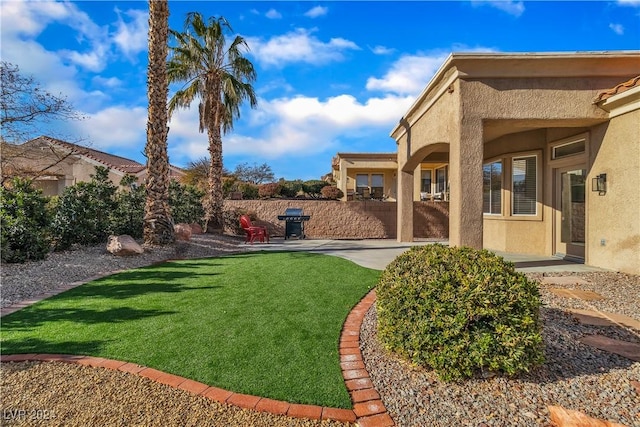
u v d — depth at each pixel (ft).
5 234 26.14
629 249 24.08
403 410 9.48
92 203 34.27
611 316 16.07
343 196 72.69
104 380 10.86
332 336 14.24
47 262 27.53
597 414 9.20
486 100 25.55
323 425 8.86
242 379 10.87
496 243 37.73
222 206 54.65
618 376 11.00
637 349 12.79
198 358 12.23
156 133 36.29
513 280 11.37
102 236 36.52
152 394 10.11
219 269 27.84
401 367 11.71
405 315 11.66
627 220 24.16
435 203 58.13
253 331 14.69
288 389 10.36
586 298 18.71
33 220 28.76
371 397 10.05
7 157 43.29
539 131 33.55
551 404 9.63
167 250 35.70
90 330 14.73
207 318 16.21
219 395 10.03
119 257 31.14
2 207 27.53
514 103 25.54
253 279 24.12
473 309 10.60
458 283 11.35
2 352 12.69
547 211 33.14
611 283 21.68
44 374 11.24
